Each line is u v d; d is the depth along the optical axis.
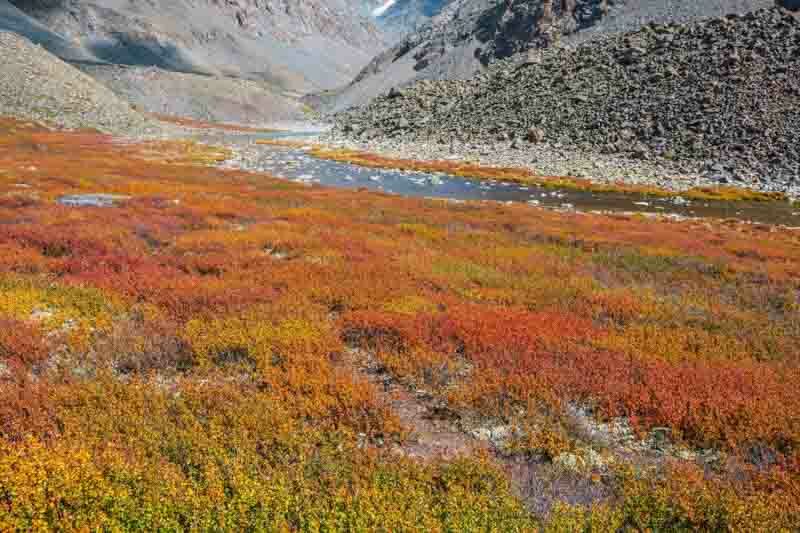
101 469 5.49
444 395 8.49
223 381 8.41
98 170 43.06
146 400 7.39
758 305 15.02
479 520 5.17
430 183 54.25
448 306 12.88
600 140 68.12
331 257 17.39
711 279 17.84
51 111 83.25
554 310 13.12
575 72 90.12
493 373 8.88
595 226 29.27
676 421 7.77
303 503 5.21
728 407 7.95
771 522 5.33
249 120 193.62
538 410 8.10
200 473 5.66
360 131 114.62
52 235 17.17
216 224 22.52
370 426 7.44
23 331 9.49
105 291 12.19
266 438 6.51
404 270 16.00
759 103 60.94
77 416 6.62
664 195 48.00
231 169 55.31
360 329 10.98
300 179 54.31
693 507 5.62
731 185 49.84
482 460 6.21
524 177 56.84
